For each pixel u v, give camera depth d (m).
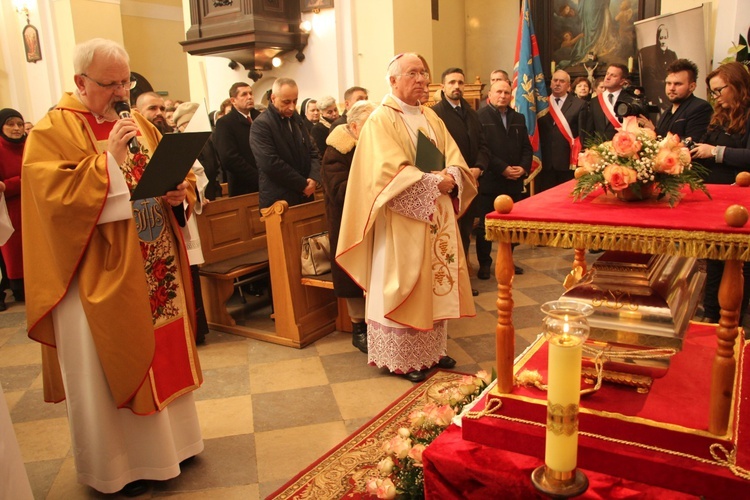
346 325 4.42
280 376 3.75
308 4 7.56
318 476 2.64
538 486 1.44
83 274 2.34
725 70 3.64
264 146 4.54
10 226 2.66
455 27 10.06
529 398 1.79
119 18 11.09
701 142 3.84
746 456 1.56
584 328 1.40
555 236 1.67
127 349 2.38
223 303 4.54
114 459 2.50
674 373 1.91
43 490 2.70
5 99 11.20
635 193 1.79
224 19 7.41
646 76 6.91
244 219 4.94
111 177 2.28
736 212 1.43
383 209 3.40
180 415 2.73
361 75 7.66
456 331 4.34
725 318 1.49
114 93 2.41
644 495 1.56
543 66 9.15
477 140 4.95
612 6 8.52
